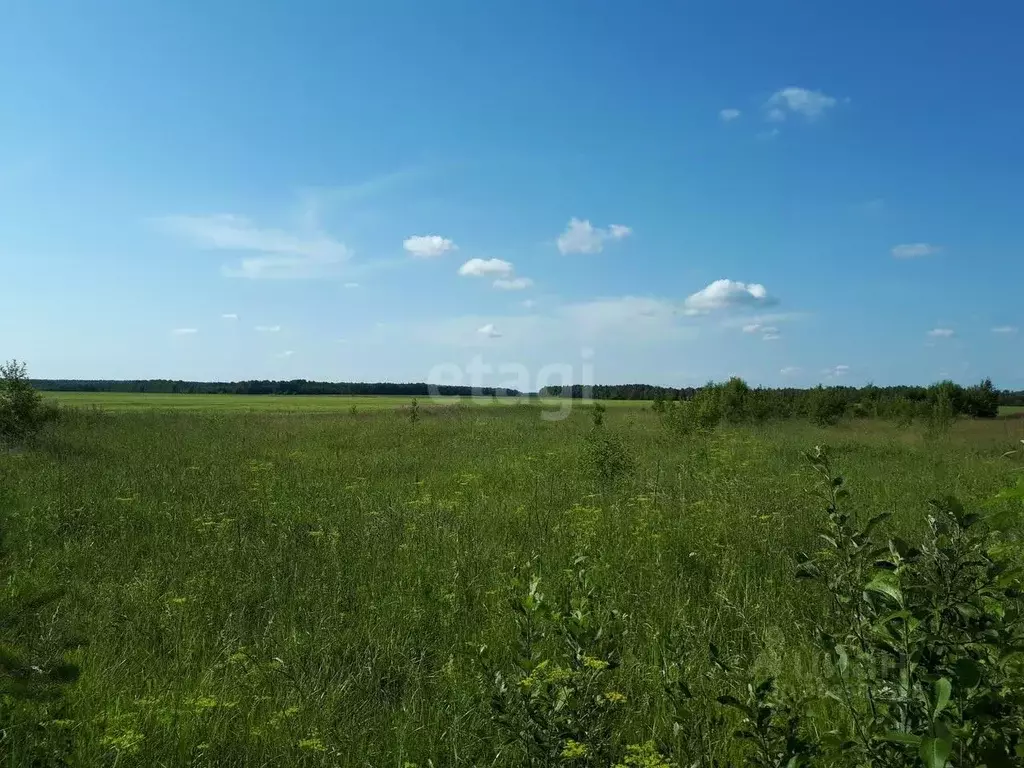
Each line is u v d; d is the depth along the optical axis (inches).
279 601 217.5
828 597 189.2
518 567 233.9
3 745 119.2
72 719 137.0
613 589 211.0
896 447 649.6
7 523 280.8
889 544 89.6
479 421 932.6
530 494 378.9
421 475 477.1
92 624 189.0
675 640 160.1
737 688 136.4
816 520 269.4
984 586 84.5
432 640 191.9
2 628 112.9
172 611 202.5
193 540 288.5
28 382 610.5
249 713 143.7
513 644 121.9
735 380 1009.5
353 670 172.1
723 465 452.8
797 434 799.1
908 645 81.6
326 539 281.9
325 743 133.6
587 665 108.7
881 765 84.5
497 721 113.3
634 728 131.2
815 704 127.9
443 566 244.1
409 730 139.4
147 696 148.4
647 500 323.6
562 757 102.3
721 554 247.6
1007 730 80.4
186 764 127.8
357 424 917.8
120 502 352.8
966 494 347.6
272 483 410.0
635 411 1274.6
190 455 570.3
